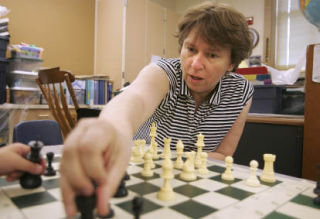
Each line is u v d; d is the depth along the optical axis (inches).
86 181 14.2
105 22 159.6
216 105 47.8
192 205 24.0
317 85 63.1
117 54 151.0
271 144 74.2
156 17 164.4
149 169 33.2
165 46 171.8
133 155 40.3
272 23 154.4
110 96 148.6
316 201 24.9
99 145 13.9
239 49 36.7
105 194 14.9
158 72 41.0
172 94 44.1
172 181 31.6
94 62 169.3
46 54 146.9
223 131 50.2
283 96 88.0
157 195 25.8
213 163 41.6
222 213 22.3
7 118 103.3
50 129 56.8
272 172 32.9
